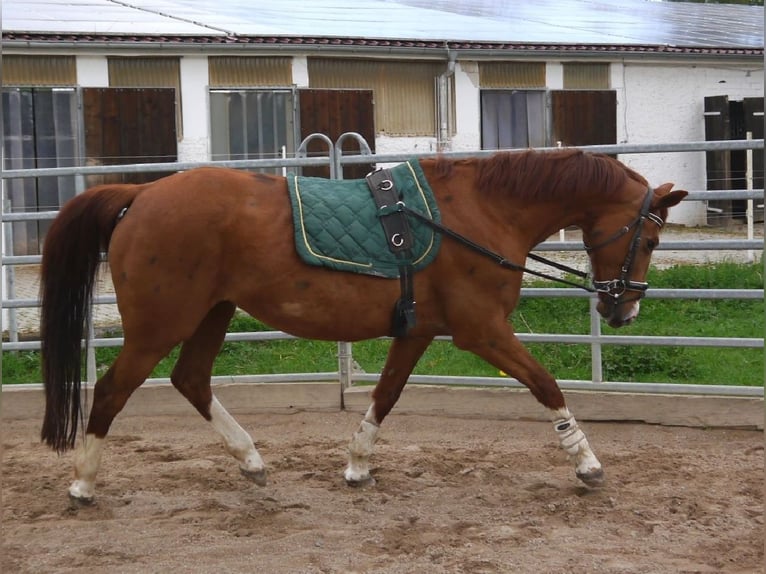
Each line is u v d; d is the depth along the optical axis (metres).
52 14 13.75
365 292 4.39
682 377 6.79
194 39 12.88
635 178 4.79
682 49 15.86
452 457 5.43
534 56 15.05
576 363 7.12
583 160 4.66
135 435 6.09
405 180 4.55
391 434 6.02
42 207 12.73
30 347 6.70
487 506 4.59
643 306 8.64
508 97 15.13
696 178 16.55
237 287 4.41
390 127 14.39
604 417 6.11
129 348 4.42
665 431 5.96
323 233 4.35
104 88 12.75
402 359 4.80
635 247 4.70
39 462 5.46
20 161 12.54
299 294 4.36
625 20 20.23
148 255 4.31
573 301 8.55
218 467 5.30
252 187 4.43
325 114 13.95
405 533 4.21
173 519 4.44
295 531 4.26
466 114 14.80
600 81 15.72
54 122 12.62
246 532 4.25
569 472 5.11
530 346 7.55
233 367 7.29
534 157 4.65
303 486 4.96
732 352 7.39
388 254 4.39
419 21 16.77
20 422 6.45
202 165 6.27
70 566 3.85
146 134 13.05
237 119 13.53
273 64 13.57
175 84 13.12
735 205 16.23
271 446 5.77
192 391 4.82
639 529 4.22
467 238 4.47
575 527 4.25
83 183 8.77
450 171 4.62
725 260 10.23
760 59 16.77
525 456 5.43
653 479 4.94
